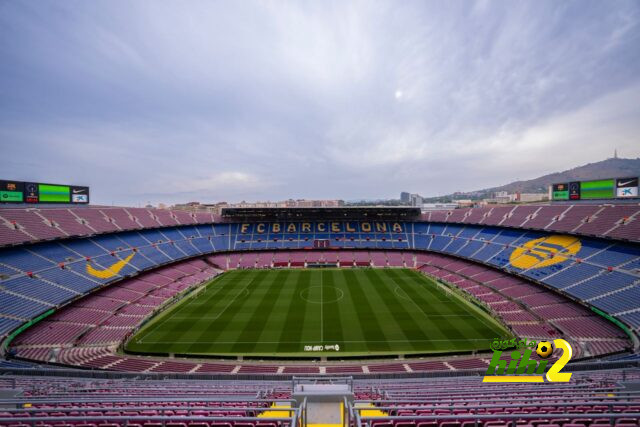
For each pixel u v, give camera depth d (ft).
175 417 26.40
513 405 31.17
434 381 73.87
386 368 106.73
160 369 106.01
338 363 111.65
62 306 140.67
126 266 194.90
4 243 149.48
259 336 132.16
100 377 84.43
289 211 324.60
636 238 146.51
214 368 107.76
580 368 82.43
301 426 30.19
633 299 122.93
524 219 228.43
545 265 175.83
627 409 36.29
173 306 167.63
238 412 41.11
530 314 143.33
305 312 158.30
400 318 149.59
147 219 260.83
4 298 128.98
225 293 189.57
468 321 145.28
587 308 135.23
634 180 171.01
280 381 79.92
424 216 312.71
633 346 102.99
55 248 177.99
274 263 263.70
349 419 30.04
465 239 257.75
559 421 33.40
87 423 32.32
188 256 244.83
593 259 160.25
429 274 231.09
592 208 191.62
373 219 319.68
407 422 34.12
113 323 142.20
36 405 44.80
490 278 194.59
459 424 34.01
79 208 216.74
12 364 97.81
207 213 320.70
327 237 297.94
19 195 177.58
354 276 228.63
